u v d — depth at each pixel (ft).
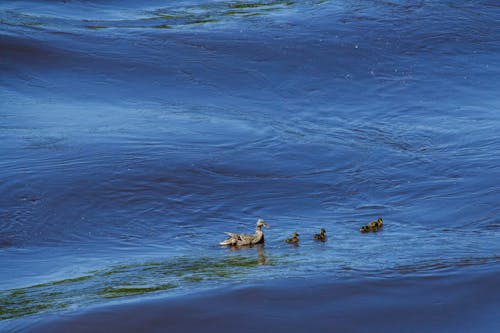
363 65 290.76
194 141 214.07
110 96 253.65
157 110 242.78
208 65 282.36
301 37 309.83
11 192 176.76
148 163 194.59
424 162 207.31
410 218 166.30
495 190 182.39
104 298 109.40
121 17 349.61
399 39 313.12
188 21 339.16
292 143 218.18
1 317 104.12
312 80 277.64
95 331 97.91
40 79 262.47
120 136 214.28
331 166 203.62
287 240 148.15
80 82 262.47
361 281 112.47
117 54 285.84
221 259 134.92
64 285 122.42
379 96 269.03
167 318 101.04
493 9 349.41
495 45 314.76
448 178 194.39
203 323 100.17
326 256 132.05
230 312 102.73
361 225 162.09
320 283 111.55
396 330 99.55
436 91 274.16
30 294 117.29
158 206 174.19
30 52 279.08
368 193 186.29
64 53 281.74
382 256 130.31
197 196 180.34
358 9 344.49
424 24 328.08
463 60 300.61
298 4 361.10
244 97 262.47
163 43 300.20
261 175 194.59
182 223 166.30
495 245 138.92
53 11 353.72
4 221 164.45
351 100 265.13
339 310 103.86
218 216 170.50
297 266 123.44
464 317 102.53
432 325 100.68
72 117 230.68
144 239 156.97
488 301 106.42
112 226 164.14
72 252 149.38
